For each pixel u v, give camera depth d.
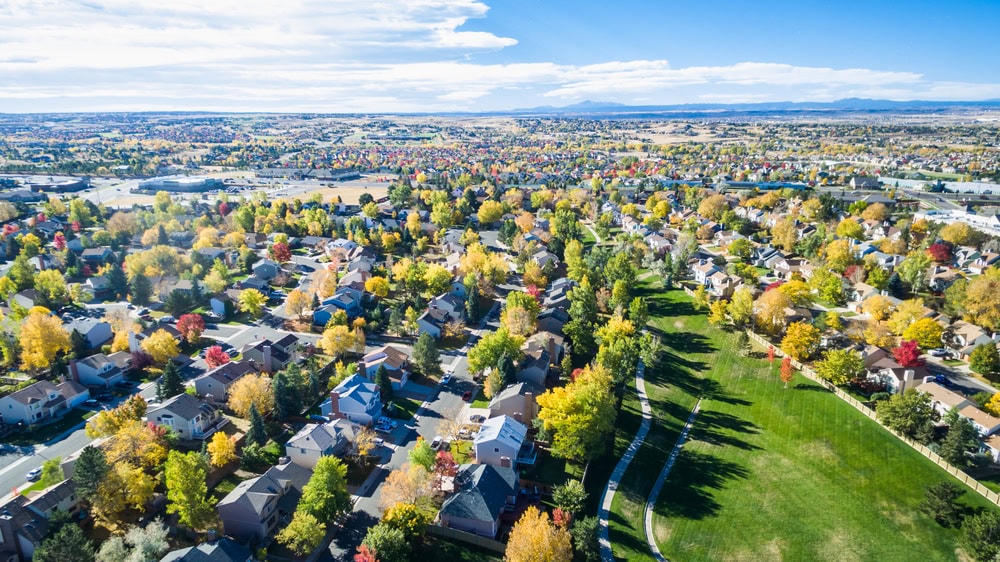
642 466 97.75
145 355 124.69
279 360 123.38
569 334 136.50
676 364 133.00
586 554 76.06
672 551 81.00
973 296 134.38
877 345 126.56
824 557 80.38
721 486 93.81
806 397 115.56
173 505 77.25
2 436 99.88
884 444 100.31
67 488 80.31
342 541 78.19
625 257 174.62
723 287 163.00
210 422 102.44
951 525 83.62
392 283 178.62
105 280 167.75
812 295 160.62
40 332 120.62
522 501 86.50
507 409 105.06
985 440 95.06
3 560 72.56
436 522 81.75
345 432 97.06
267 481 82.38
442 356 132.88
